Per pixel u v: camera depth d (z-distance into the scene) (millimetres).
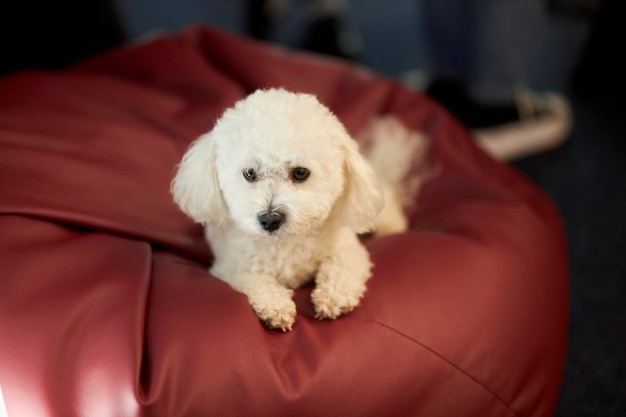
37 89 1384
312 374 880
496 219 1235
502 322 1057
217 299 924
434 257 1086
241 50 1630
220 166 971
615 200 1992
